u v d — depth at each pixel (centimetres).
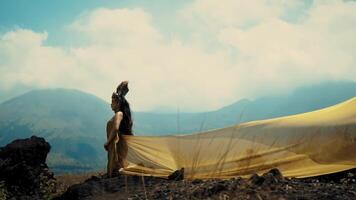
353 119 1054
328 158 1045
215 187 757
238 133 1121
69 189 1037
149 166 1161
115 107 1263
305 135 1076
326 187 761
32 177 1438
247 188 734
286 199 682
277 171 837
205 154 1105
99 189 984
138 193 905
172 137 1188
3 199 1307
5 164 1431
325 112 1112
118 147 1225
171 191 831
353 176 999
